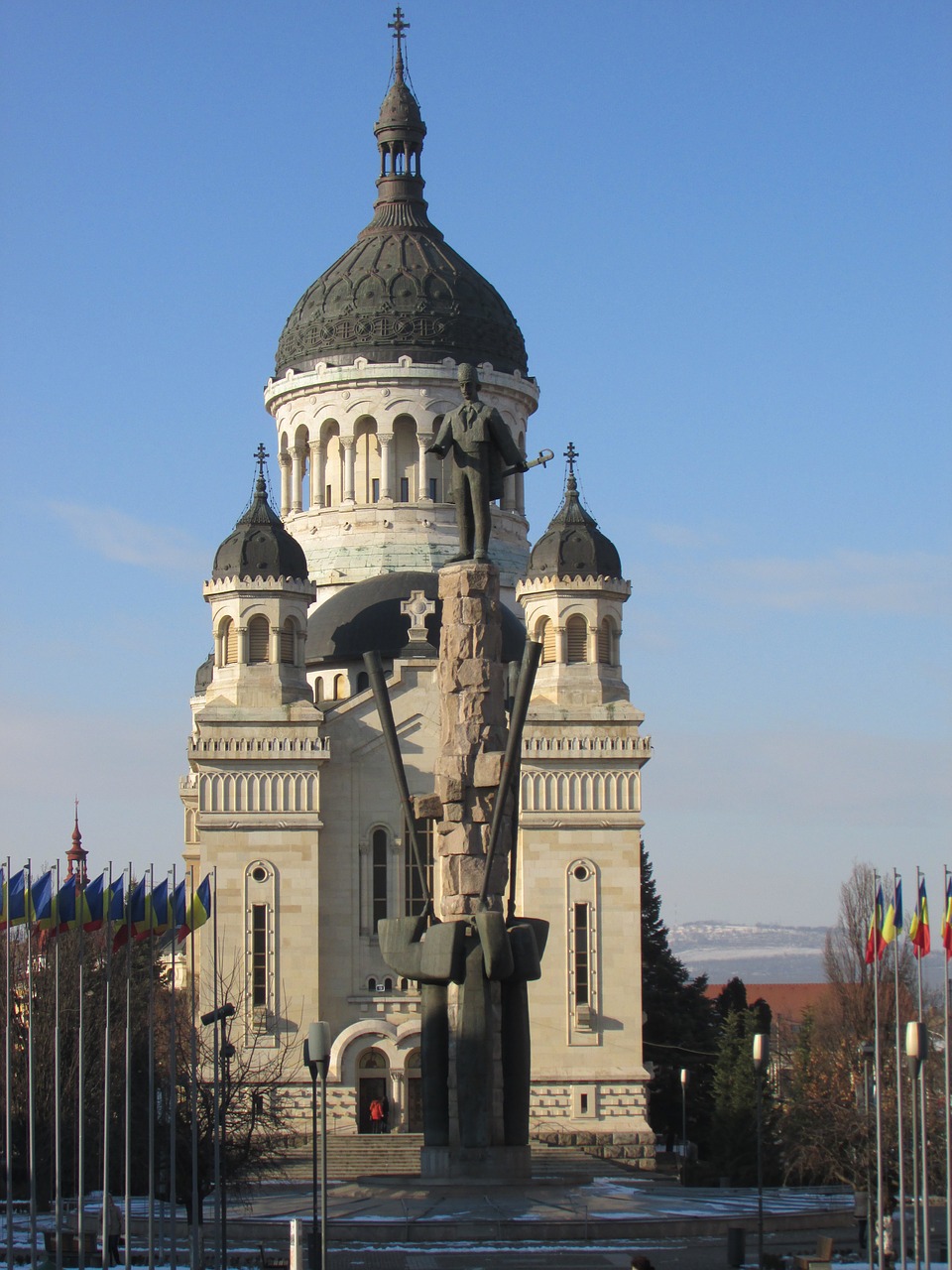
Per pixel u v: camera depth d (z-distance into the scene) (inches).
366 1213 2832.2
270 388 5644.7
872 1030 3718.0
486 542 3034.0
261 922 4628.4
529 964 2910.9
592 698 4741.6
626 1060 4603.8
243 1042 4276.6
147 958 3823.8
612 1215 2847.0
